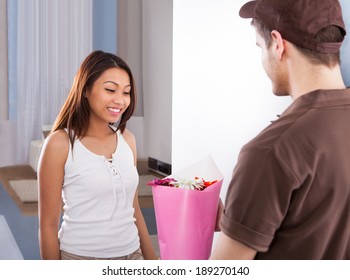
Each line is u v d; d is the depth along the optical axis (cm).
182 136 268
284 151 98
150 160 648
